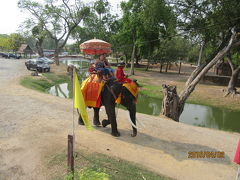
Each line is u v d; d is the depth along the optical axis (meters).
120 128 7.46
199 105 17.69
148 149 6.03
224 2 13.80
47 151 5.37
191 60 58.56
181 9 16.52
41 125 7.23
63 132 6.73
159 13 16.77
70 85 22.64
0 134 6.30
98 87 6.53
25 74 23.64
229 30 15.38
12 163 4.80
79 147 5.69
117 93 6.11
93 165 4.79
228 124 13.48
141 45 31.33
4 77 19.55
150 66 52.22
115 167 4.82
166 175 4.79
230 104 17.75
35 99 11.17
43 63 27.94
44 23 34.44
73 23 36.16
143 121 8.67
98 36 40.53
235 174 5.12
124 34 32.41
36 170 4.57
